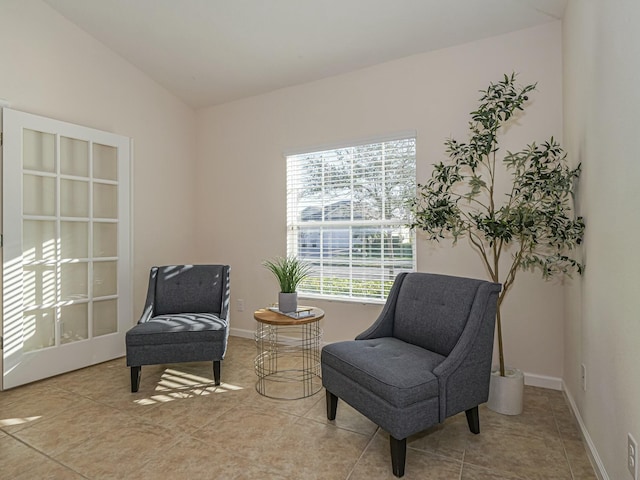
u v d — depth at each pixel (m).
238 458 1.84
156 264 3.91
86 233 3.21
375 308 3.29
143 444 1.97
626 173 1.37
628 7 1.34
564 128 2.51
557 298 2.62
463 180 2.89
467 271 2.90
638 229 1.26
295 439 2.02
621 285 1.42
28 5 2.90
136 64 3.66
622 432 1.41
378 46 3.04
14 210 2.75
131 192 3.59
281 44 3.16
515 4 2.49
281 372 3.03
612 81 1.52
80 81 3.24
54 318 2.99
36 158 2.91
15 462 1.82
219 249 4.22
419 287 2.33
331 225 3.54
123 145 3.51
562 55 2.56
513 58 2.73
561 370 2.61
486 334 1.98
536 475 1.71
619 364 1.44
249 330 4.03
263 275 3.93
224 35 3.13
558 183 2.14
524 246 2.47
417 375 1.78
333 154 3.53
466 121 2.89
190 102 4.23
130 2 2.90
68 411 2.34
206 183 4.30
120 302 3.44
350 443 1.98
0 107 2.73
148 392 2.63
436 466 1.78
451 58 2.95
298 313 2.66
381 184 3.29
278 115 3.83
